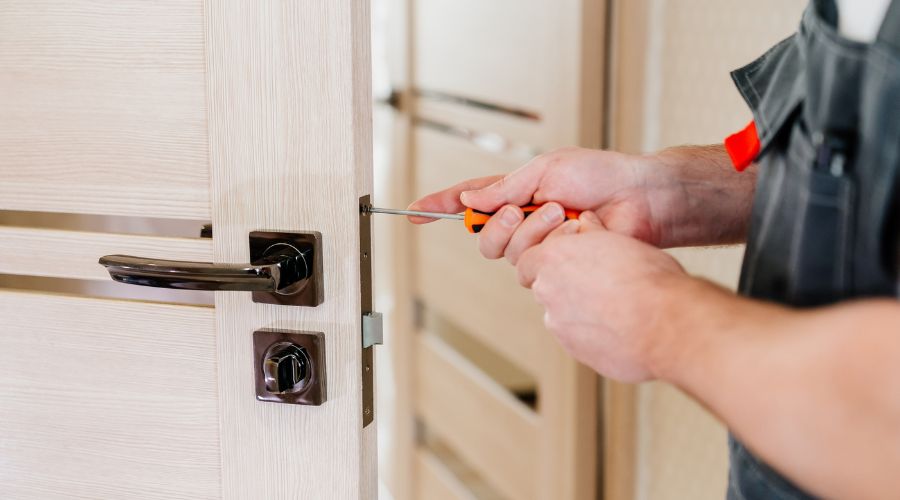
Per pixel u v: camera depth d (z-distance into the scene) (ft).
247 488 2.77
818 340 1.76
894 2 1.94
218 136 2.61
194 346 2.74
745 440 1.87
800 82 2.25
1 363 2.93
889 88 1.93
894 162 1.94
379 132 9.89
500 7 5.86
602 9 5.07
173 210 2.72
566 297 2.26
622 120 5.16
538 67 5.53
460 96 6.52
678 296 2.06
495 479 6.52
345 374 2.61
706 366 1.91
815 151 2.07
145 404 2.83
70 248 2.83
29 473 2.98
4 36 2.75
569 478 5.65
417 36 7.13
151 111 2.67
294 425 2.68
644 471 5.48
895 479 1.68
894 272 2.02
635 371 2.14
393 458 8.05
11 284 2.96
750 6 4.35
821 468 1.76
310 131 2.53
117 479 2.90
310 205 2.56
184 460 2.82
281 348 2.61
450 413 7.09
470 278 6.53
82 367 2.87
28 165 2.81
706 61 4.65
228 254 2.66
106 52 2.67
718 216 3.04
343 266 2.57
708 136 4.70
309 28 2.48
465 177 6.45
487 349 6.47
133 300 2.79
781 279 2.26
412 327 7.56
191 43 2.59
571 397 5.52
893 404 1.65
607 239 2.27
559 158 2.94
